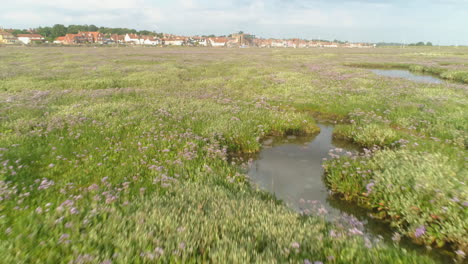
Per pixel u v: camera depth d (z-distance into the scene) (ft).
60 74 79.77
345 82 66.18
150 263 10.12
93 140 26.18
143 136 27.55
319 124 38.88
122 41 528.63
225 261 10.10
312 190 20.62
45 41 464.65
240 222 13.29
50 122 30.25
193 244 11.10
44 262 9.93
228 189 18.22
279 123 35.14
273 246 11.38
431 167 18.45
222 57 177.78
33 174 18.83
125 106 38.93
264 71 92.89
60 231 11.91
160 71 90.58
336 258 10.91
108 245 11.10
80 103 41.32
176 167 21.02
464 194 14.97
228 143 28.96
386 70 116.88
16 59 135.54
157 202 15.12
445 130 29.99
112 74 83.10
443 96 45.27
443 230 13.94
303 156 27.45
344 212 17.56
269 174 23.29
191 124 32.50
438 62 135.85
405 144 25.76
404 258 11.11
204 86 65.05
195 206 14.96
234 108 40.50
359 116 38.29
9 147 22.99
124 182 18.07
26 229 11.87
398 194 16.92
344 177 20.72
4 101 40.75
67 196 15.89
